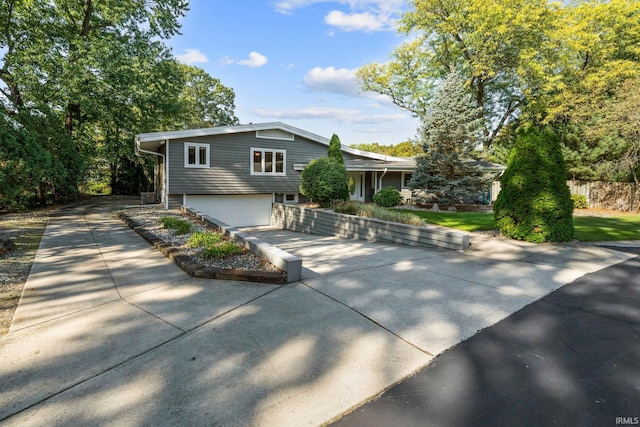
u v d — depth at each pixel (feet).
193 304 12.67
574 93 59.16
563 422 6.70
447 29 61.98
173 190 45.19
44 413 6.90
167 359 8.98
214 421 6.72
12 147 35.37
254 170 51.42
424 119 49.16
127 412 6.96
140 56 51.60
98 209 45.93
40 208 45.19
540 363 8.86
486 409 7.09
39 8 48.44
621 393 7.58
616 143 52.06
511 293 14.20
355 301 13.17
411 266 18.84
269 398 7.45
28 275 16.01
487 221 34.58
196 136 45.85
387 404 7.28
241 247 20.08
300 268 15.67
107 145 64.80
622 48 60.54
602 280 15.87
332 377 8.24
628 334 10.46
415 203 51.96
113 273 16.46
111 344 9.72
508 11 54.34
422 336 10.37
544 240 24.32
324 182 42.98
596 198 55.47
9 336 10.09
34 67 48.60
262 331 10.60
